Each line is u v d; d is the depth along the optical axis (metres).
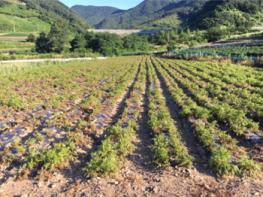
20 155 14.39
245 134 16.28
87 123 18.77
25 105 23.94
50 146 15.24
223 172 12.04
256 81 31.08
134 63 65.25
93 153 13.51
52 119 19.67
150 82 35.34
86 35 139.62
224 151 13.19
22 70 51.34
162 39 173.38
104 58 96.19
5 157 13.98
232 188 11.16
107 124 18.80
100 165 12.27
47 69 51.41
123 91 29.86
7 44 128.25
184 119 19.36
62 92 30.27
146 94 28.39
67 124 18.66
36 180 12.04
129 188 11.29
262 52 67.56
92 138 16.30
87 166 12.48
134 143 15.45
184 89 30.02
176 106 23.05
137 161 13.48
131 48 150.88
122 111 21.81
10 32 184.75
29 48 124.69
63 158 13.34
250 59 53.94
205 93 26.48
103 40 133.50
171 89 28.64
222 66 47.09
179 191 11.02
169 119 18.42
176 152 13.52
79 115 21.16
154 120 17.77
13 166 13.42
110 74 43.44
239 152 14.12
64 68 53.47
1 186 11.68
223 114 18.56
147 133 16.92
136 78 39.56
